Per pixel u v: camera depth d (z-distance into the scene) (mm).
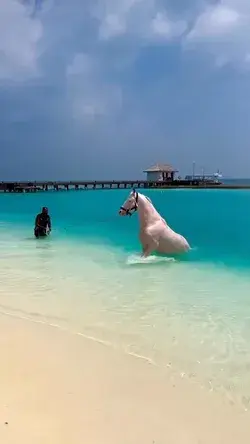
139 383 5062
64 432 4012
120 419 4285
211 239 16031
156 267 11398
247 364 5648
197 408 4566
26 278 10383
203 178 112250
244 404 4676
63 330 6828
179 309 7906
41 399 4582
